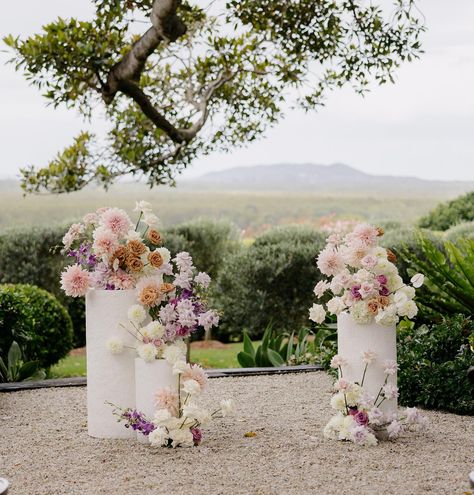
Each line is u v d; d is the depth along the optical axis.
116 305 4.88
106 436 4.90
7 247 12.59
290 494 3.67
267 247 11.91
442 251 11.27
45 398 6.30
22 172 9.32
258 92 9.84
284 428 5.07
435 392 5.56
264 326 11.91
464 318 6.37
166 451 4.53
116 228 4.88
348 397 4.66
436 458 4.28
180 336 4.82
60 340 8.98
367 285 4.57
